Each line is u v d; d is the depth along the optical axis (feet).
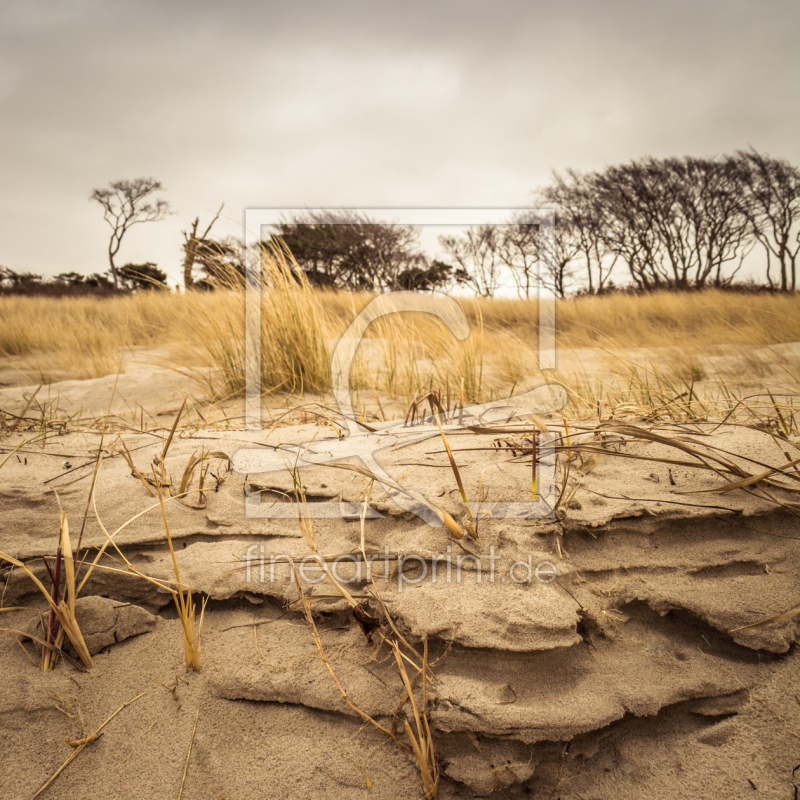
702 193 67.00
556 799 3.56
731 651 4.29
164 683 4.25
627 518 5.19
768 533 5.08
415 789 3.62
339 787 3.63
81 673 4.32
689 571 4.77
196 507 5.94
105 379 15.85
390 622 4.29
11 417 10.09
